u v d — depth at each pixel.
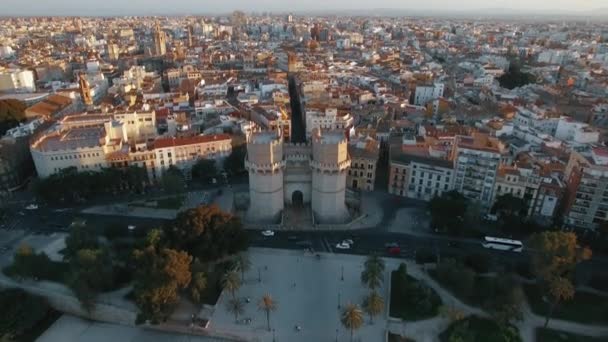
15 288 141.62
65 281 141.25
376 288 142.12
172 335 129.25
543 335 124.38
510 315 122.88
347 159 179.62
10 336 127.25
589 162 173.75
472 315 131.38
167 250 130.12
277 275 149.75
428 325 127.38
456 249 165.38
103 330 134.25
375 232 177.75
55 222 185.38
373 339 122.62
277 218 183.62
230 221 153.88
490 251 164.12
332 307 134.88
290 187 191.62
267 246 166.62
